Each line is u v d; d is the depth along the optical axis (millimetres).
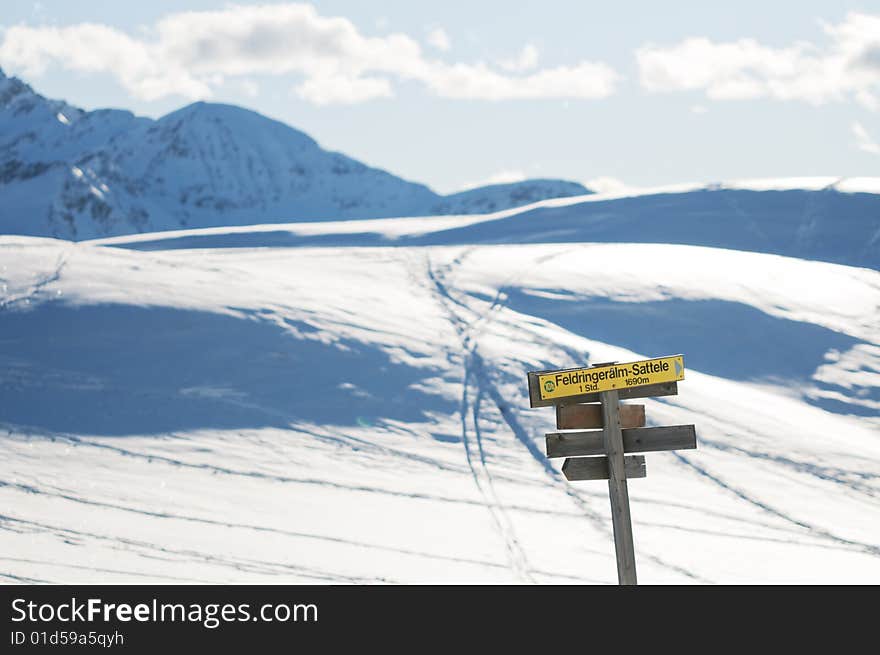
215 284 28016
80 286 26328
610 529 16609
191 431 19969
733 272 32938
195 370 22719
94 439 19203
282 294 28000
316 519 16234
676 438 8516
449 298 30016
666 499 18234
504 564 14539
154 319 24812
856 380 25719
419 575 13742
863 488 19344
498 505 17469
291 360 23641
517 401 22484
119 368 22375
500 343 25766
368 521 16297
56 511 15641
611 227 46500
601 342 27188
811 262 35375
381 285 31141
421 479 18594
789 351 27188
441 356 24797
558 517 17062
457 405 22359
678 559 15305
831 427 23031
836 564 15445
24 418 19781
